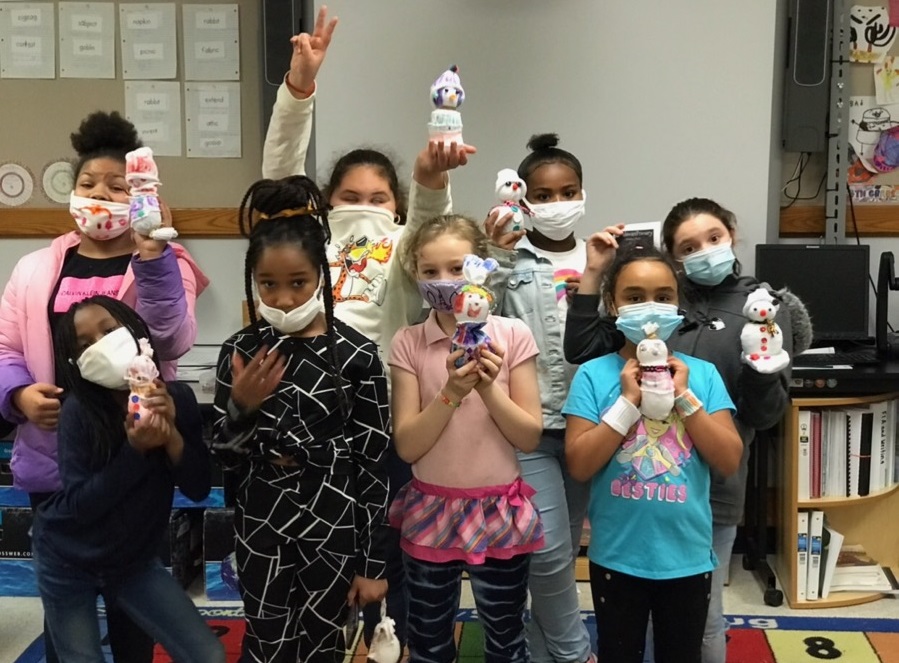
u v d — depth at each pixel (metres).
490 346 1.43
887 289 2.50
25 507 2.48
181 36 2.75
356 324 1.63
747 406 1.58
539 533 1.52
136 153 1.47
